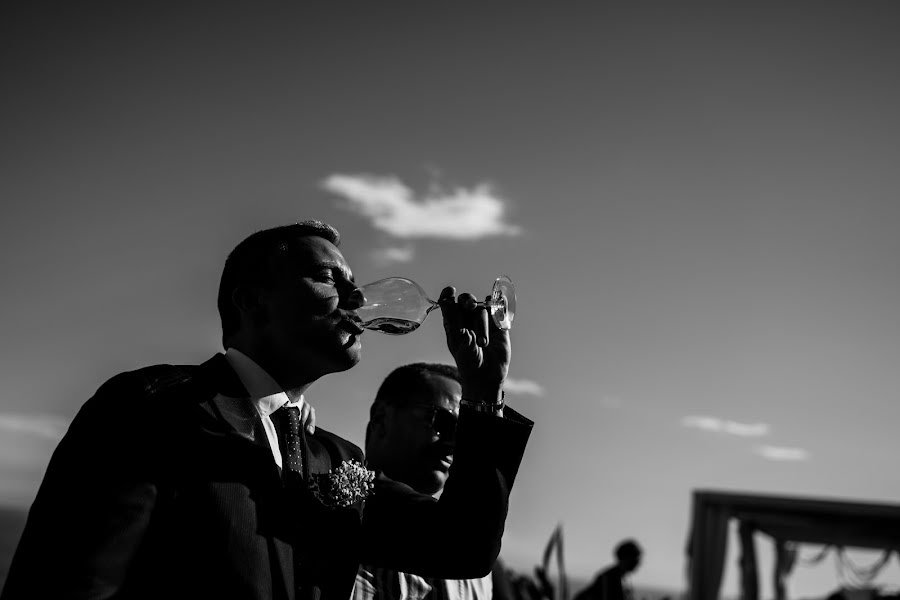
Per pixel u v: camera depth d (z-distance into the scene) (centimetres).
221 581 176
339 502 200
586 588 520
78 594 163
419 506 220
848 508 911
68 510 169
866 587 1005
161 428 181
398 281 220
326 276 209
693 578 889
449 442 305
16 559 168
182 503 179
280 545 185
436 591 283
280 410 206
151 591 174
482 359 214
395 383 316
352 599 266
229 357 207
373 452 315
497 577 355
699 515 912
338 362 208
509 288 221
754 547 975
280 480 192
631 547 671
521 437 211
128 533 171
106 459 174
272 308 205
